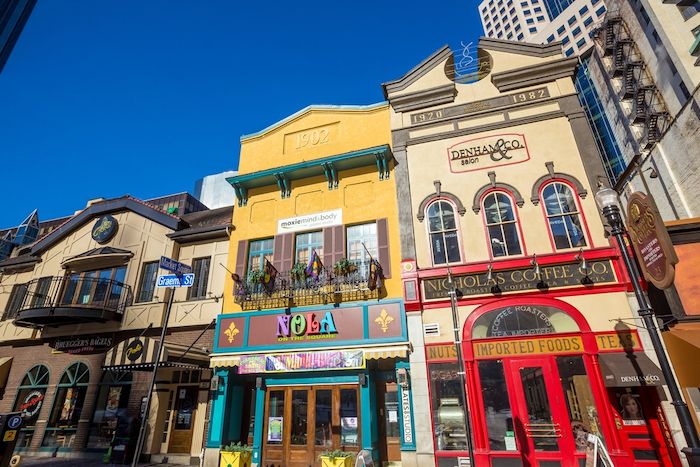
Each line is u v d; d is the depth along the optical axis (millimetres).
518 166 12102
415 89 14391
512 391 9828
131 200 17172
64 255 17734
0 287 18594
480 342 10414
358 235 13164
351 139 14562
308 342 11828
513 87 13234
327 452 10156
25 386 15508
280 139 15734
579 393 9367
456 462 9547
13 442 10000
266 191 14992
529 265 10688
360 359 10859
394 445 11094
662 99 30656
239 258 14109
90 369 14695
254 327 12570
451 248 11766
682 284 9125
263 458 11391
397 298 11523
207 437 11789
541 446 9219
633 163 16141
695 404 8430
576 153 11719
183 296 14469
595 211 10867
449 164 12844
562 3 84688
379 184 13453
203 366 13125
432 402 10250
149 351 13672
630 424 8922
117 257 16219
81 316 14383
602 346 9508
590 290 10086
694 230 9398
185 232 15312
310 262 12391
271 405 11906
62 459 13125
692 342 8117
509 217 11625
